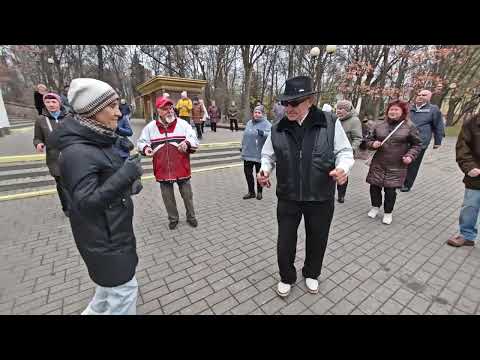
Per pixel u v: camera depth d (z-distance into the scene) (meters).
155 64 24.80
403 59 14.27
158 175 3.36
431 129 4.73
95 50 21.39
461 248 3.05
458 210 4.23
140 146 3.25
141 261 2.84
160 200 4.70
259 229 3.60
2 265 2.74
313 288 2.31
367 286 2.41
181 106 9.36
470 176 2.79
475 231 3.03
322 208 2.06
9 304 2.20
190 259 2.88
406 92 14.02
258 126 4.34
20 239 3.27
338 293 2.33
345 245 3.13
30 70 23.91
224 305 2.21
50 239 3.28
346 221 3.80
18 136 9.72
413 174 5.04
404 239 3.27
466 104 18.17
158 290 2.38
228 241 3.27
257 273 2.63
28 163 5.81
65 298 2.27
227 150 8.66
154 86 12.49
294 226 2.16
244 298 2.28
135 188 1.49
